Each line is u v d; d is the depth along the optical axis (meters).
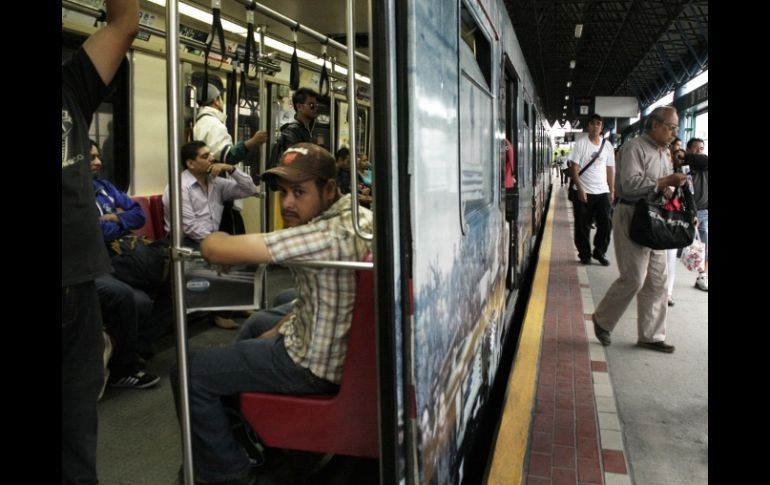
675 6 16.09
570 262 9.10
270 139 5.55
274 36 4.30
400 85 1.64
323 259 2.09
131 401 3.42
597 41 24.38
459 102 2.29
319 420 2.17
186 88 4.65
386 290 1.63
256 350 2.25
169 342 4.43
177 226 1.91
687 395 4.00
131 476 2.66
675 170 4.51
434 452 1.90
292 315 2.37
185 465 2.02
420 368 1.72
